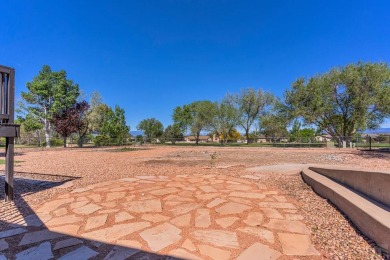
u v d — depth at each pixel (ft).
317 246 6.63
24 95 59.72
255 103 83.61
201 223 8.31
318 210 9.59
